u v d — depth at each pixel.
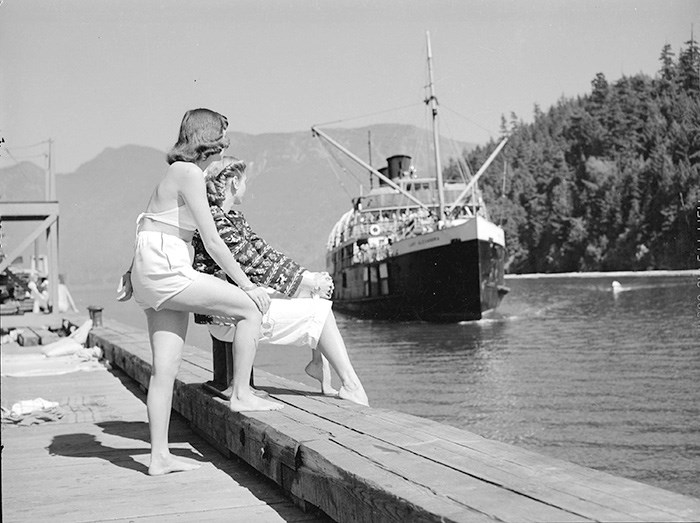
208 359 5.49
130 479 3.42
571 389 9.24
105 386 6.59
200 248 3.73
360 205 23.20
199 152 3.29
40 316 12.42
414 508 1.94
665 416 7.20
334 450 2.60
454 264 19.28
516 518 1.75
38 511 3.00
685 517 1.65
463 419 8.00
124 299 3.48
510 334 16.50
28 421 4.93
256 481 3.28
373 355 13.57
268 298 3.47
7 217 11.17
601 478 2.01
